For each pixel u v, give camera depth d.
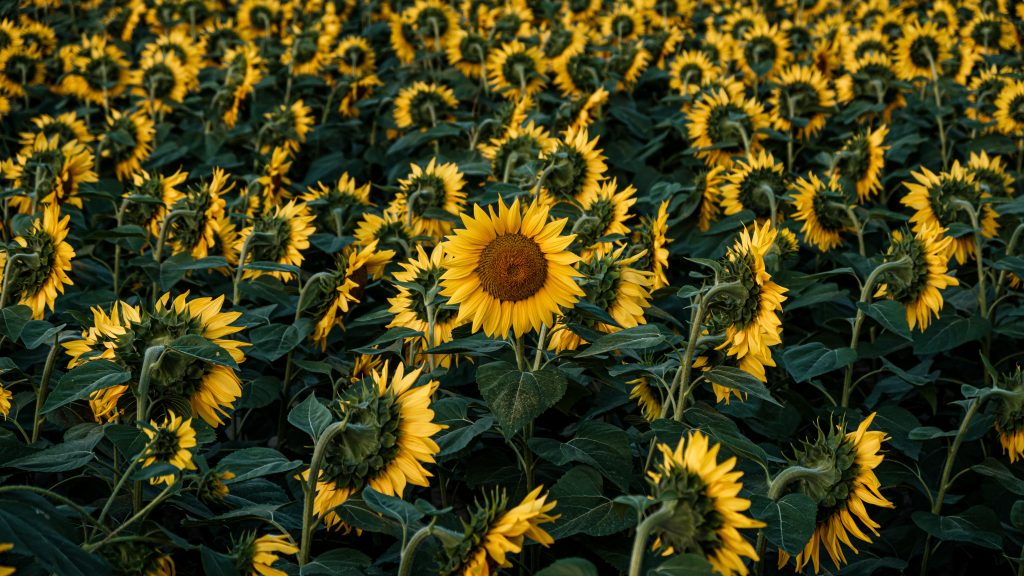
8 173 4.62
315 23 8.14
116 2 9.14
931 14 8.37
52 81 7.55
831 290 3.71
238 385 2.66
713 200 4.69
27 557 2.29
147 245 4.77
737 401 3.44
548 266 2.59
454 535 2.08
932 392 3.82
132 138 5.58
